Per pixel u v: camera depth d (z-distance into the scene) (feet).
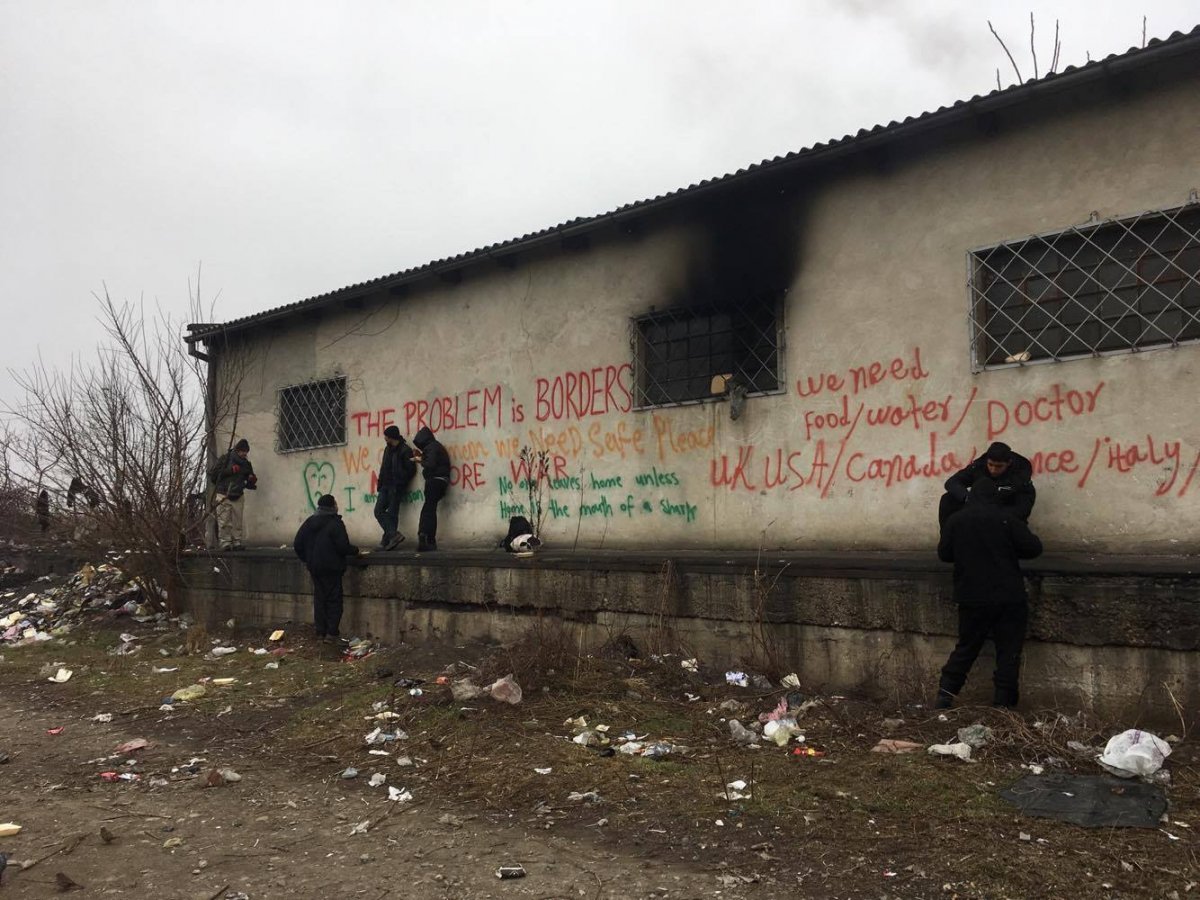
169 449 40.93
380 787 17.11
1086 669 18.20
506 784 16.56
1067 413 20.95
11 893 12.30
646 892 11.92
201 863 13.32
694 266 27.71
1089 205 20.92
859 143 23.04
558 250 31.40
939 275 23.00
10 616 43.16
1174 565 17.69
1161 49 18.86
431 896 11.98
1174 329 19.93
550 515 31.14
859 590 21.20
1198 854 12.17
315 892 12.19
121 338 40.86
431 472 33.63
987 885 11.64
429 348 35.60
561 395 31.07
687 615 24.00
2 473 47.44
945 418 22.72
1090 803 13.98
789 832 13.82
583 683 22.52
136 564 41.37
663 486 28.19
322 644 31.76
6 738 21.97
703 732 19.25
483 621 28.91
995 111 21.67
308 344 40.65
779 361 25.77
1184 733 16.84
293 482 41.06
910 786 15.31
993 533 18.43
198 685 26.73
